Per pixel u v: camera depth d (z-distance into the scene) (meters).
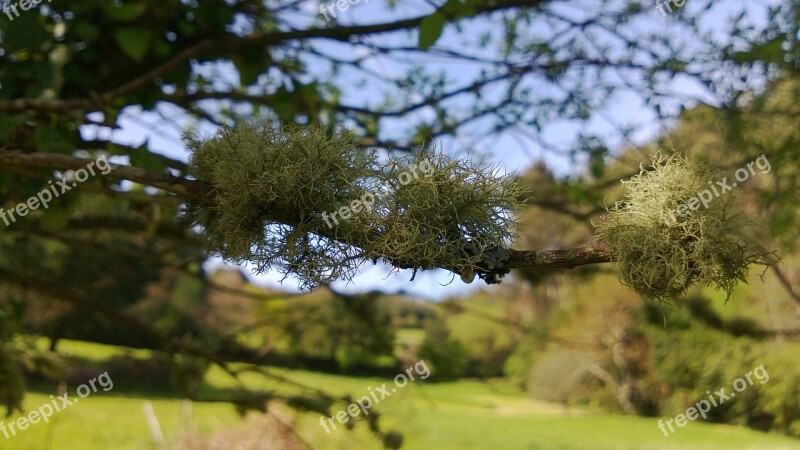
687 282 1.27
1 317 2.82
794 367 9.31
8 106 2.10
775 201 4.05
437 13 2.38
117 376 7.72
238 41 3.35
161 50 3.02
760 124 4.11
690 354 10.48
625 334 11.14
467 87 4.26
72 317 4.50
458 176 1.28
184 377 3.22
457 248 1.26
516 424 13.82
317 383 7.18
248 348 4.68
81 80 3.03
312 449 3.26
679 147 3.42
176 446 6.23
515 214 1.30
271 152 1.33
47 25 2.91
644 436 12.30
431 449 9.84
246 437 5.87
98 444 7.07
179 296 9.91
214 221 1.55
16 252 3.75
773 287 6.68
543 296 11.77
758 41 3.78
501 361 15.95
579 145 4.41
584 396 15.41
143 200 2.58
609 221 1.30
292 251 1.30
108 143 2.81
